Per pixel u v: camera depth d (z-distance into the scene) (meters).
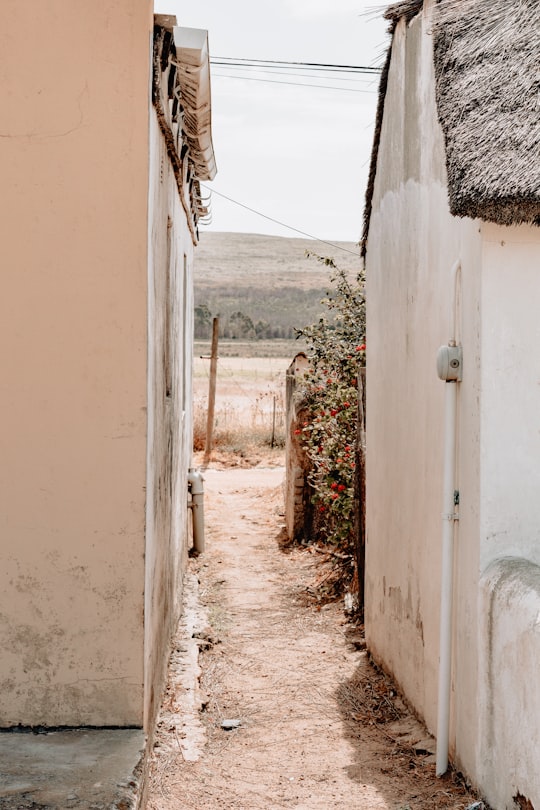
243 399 31.30
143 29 4.65
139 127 4.68
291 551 12.07
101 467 4.73
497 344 4.82
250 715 6.57
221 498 16.11
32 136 4.66
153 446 5.27
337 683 7.30
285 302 87.62
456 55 5.31
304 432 12.07
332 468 10.38
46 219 4.68
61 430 4.72
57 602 4.73
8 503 4.71
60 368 4.71
